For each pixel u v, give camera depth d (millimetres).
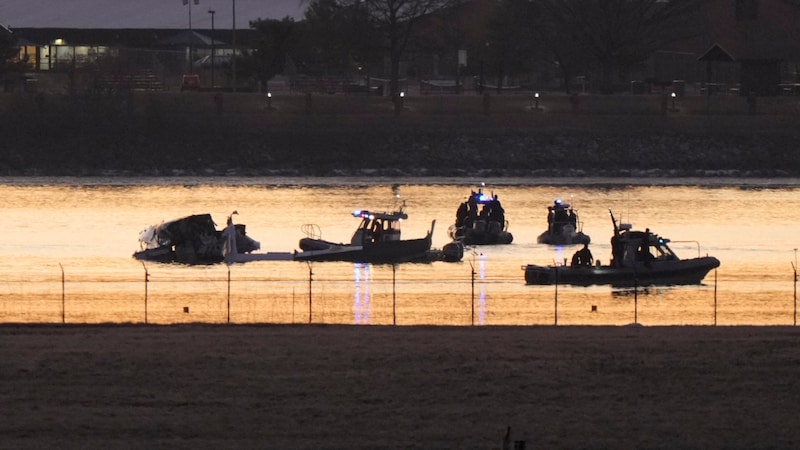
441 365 118250
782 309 165375
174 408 106750
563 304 168000
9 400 107938
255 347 124000
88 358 119188
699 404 108938
